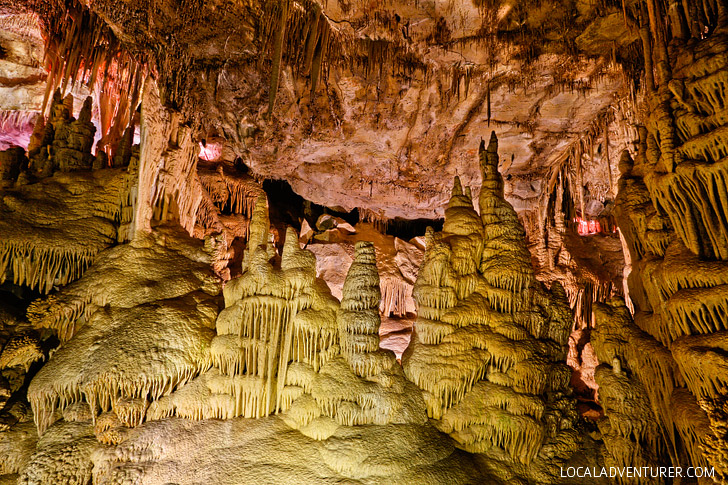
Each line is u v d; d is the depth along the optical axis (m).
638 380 6.88
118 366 6.23
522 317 7.56
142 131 8.07
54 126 9.61
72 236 7.92
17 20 9.09
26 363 7.08
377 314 7.16
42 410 6.42
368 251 7.33
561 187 12.25
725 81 5.82
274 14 8.16
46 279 7.71
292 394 6.85
